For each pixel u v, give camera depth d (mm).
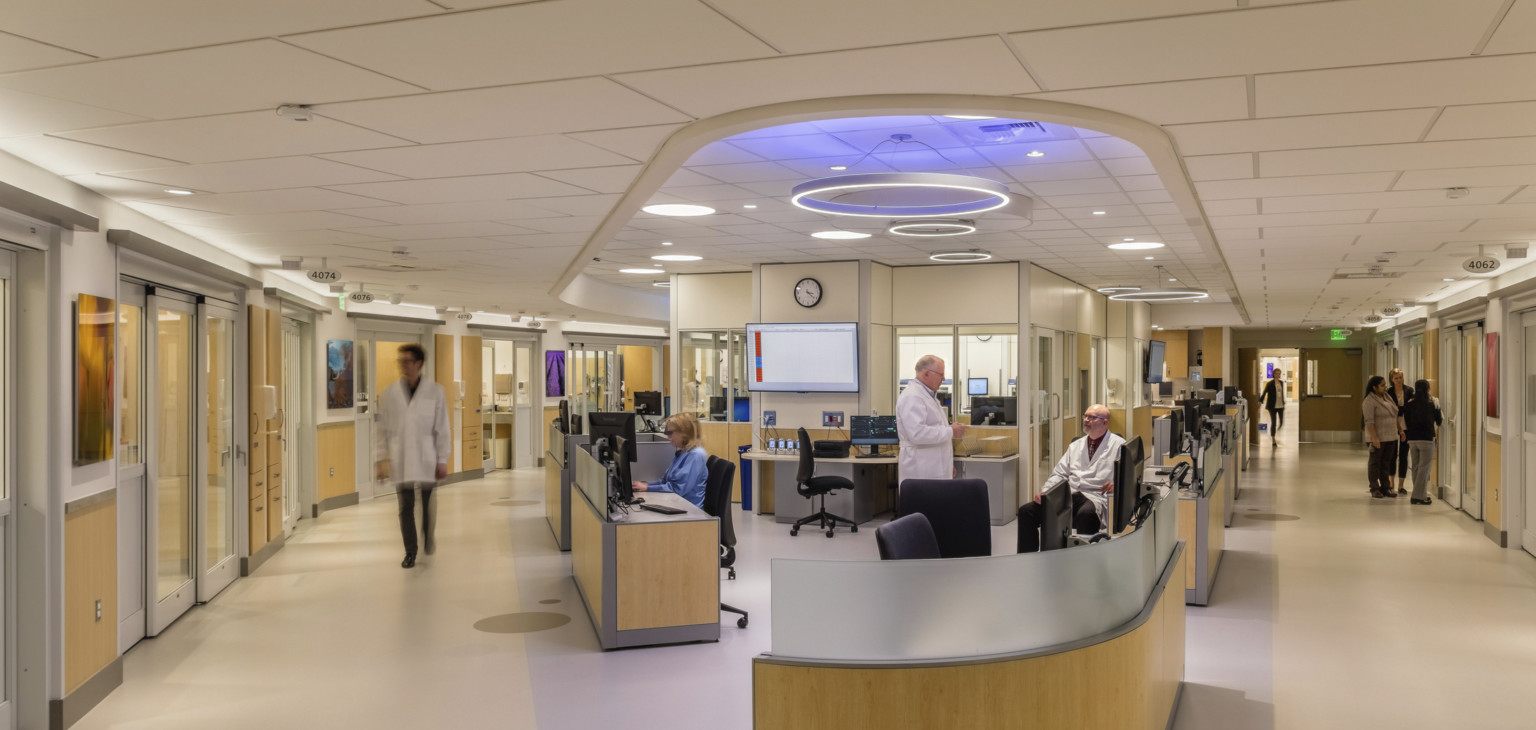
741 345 12062
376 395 14047
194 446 7230
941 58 3145
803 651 3248
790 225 8109
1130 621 3752
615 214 6301
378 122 3895
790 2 2625
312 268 9078
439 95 3512
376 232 7051
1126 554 3768
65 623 4750
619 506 6316
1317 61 3172
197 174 4914
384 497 13898
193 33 2803
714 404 12188
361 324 13594
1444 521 10773
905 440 7754
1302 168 4961
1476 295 10844
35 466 4652
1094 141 5195
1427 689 5055
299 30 2787
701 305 12258
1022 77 3367
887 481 11617
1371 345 23922
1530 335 8992
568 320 18422
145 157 4500
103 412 5199
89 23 2707
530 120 3893
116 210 5680
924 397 7766
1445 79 3369
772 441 10945
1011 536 9805
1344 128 4105
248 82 3309
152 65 3100
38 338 4664
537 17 2715
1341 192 5645
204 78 3252
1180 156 4707
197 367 7258
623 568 5875
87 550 4992
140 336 6242
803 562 3236
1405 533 9961
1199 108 3787
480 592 7523
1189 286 14422
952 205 6883
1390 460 12867
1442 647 5820
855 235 8750
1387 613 6629
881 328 11250
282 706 4984
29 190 4586
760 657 3238
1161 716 4227
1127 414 16938
